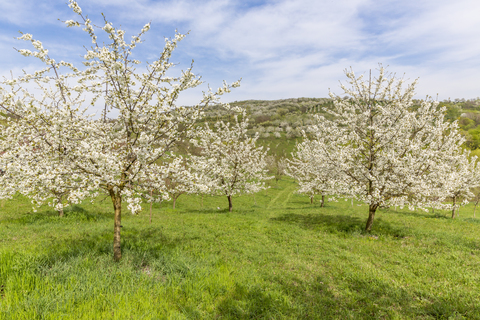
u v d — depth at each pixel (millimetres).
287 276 6801
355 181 13016
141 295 4918
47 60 5395
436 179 11359
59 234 9844
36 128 5602
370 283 6539
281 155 84000
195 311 4672
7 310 3797
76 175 5574
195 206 27484
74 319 3854
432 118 12391
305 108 160000
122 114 6094
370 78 12875
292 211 21406
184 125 6680
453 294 5840
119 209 6828
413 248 9633
